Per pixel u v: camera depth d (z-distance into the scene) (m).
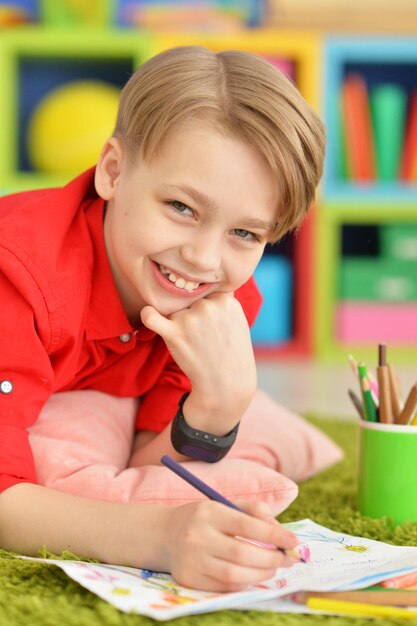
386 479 1.30
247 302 1.39
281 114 1.05
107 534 0.98
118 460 1.30
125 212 1.11
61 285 1.14
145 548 0.95
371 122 3.88
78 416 1.29
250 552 0.88
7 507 1.04
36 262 1.12
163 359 1.35
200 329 1.13
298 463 1.53
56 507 1.02
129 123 1.11
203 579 0.89
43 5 3.93
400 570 0.93
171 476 1.16
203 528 0.89
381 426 1.31
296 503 1.41
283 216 1.09
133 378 1.35
